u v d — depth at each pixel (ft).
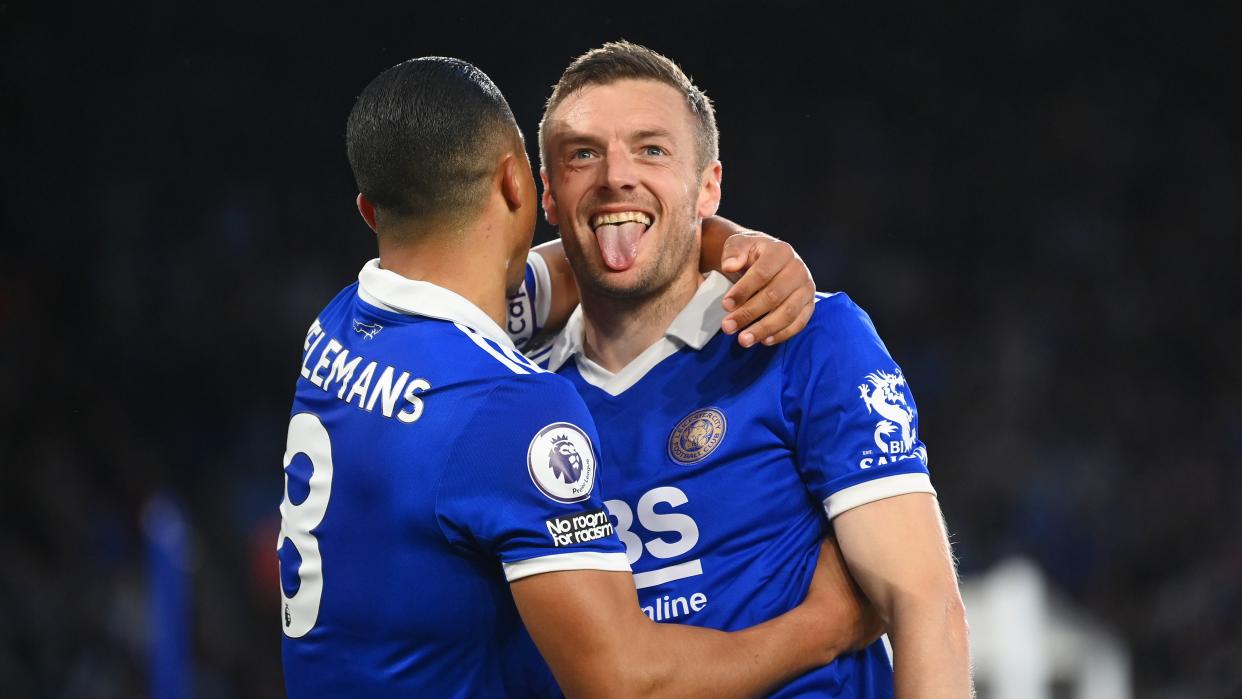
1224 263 165.07
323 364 28.84
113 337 141.49
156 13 162.61
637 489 31.14
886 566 29.09
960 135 178.40
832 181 172.24
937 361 152.15
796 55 179.83
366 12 168.25
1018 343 150.92
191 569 107.45
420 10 170.09
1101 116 178.50
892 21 182.09
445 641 26.66
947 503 135.33
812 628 29.27
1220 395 148.46
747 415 30.81
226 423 138.62
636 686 25.66
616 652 25.58
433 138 27.20
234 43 165.89
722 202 171.63
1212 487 130.62
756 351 31.40
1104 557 125.80
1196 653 114.52
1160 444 139.54
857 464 29.71
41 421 120.57
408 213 27.73
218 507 126.31
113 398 133.90
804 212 170.19
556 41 172.55
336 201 161.68
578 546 25.70
